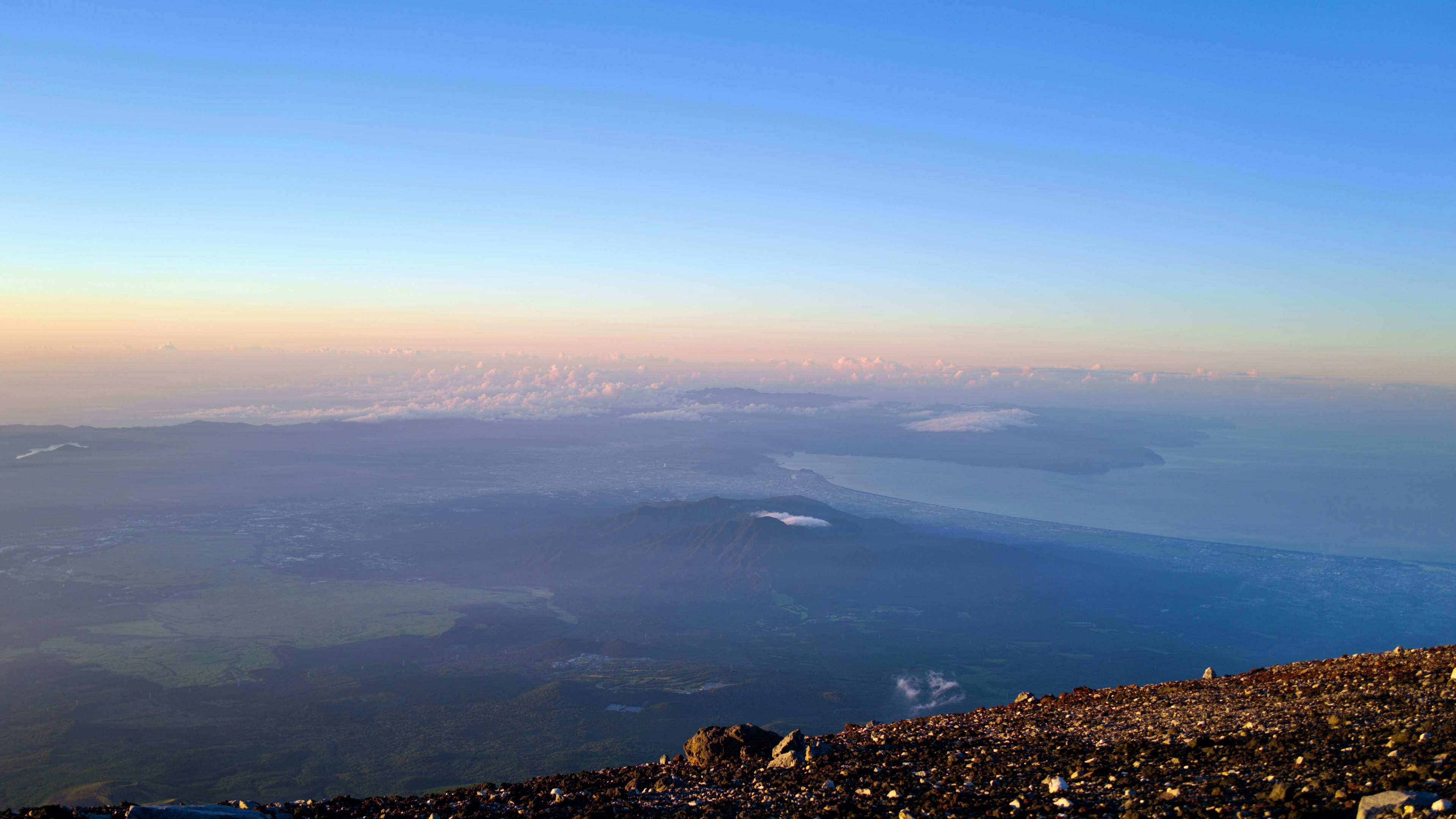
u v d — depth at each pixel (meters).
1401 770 12.70
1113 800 14.26
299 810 16.42
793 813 15.98
